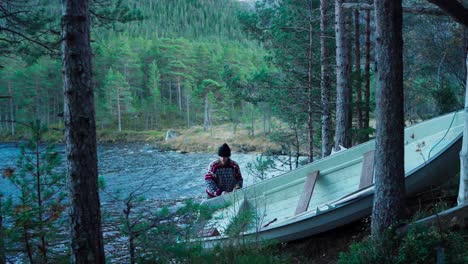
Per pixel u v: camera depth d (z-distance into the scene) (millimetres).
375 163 3994
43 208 3367
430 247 3293
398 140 3848
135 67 83188
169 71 83938
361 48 15516
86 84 3344
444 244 3301
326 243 4938
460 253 3240
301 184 6551
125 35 103125
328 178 6359
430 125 6066
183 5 144750
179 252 3459
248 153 38750
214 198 5801
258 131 50750
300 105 13727
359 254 3637
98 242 3428
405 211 3906
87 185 3357
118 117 70250
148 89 88125
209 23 139375
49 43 8648
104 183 3811
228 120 70250
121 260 3855
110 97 68750
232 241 4090
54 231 3430
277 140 15633
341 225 5004
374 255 3502
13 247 3412
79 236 3336
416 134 6234
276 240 4891
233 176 6113
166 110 79312
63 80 3352
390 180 3865
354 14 12609
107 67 81688
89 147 3365
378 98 3908
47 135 3658
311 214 4930
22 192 3432
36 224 3285
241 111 66750
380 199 3926
